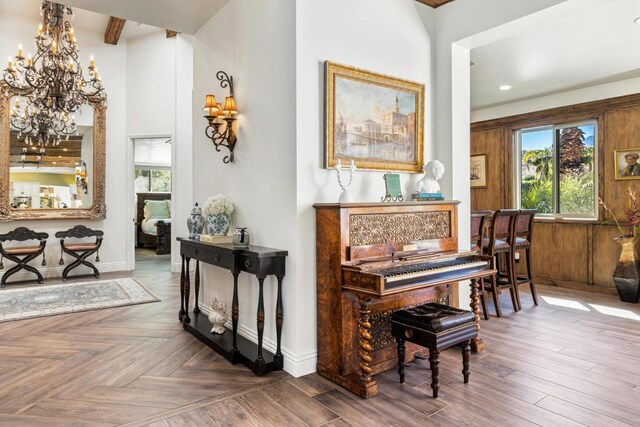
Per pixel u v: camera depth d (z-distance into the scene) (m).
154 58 6.75
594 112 5.27
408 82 3.30
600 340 3.33
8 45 5.83
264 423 2.06
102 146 6.50
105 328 3.63
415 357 2.94
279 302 2.69
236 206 3.37
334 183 2.86
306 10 2.72
